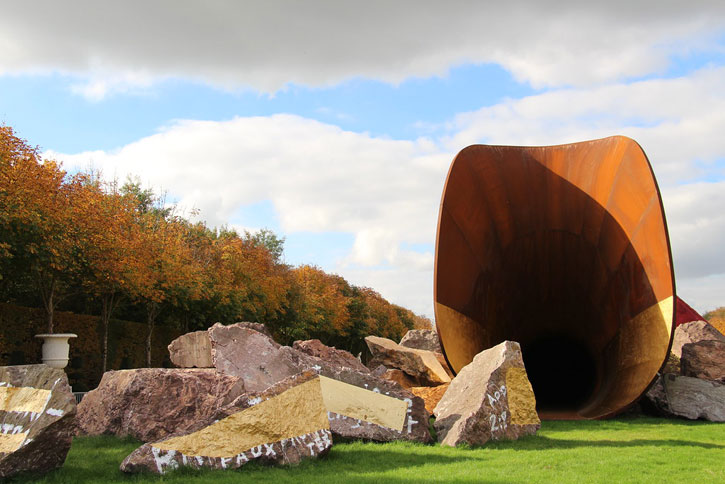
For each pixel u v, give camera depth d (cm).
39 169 1977
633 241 1539
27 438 721
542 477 759
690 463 888
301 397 887
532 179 1742
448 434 1037
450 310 1581
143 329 3000
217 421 816
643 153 1499
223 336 1334
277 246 7481
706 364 1728
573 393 1984
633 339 1551
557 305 1870
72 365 2527
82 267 2280
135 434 1030
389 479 730
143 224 2948
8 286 2358
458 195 1616
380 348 2181
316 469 797
